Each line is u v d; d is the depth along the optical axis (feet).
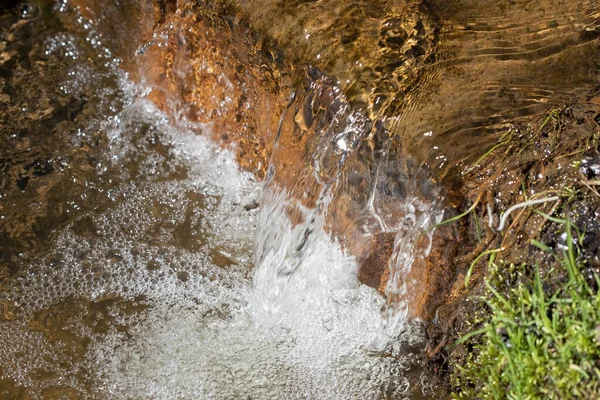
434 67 8.86
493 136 8.34
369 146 8.70
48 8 14.08
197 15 10.73
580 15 9.09
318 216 9.39
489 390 7.01
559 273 6.94
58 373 9.06
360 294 9.61
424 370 8.61
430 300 8.65
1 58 13.64
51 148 12.21
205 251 10.73
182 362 9.16
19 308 9.86
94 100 13.05
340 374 8.88
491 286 7.43
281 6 9.60
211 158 12.12
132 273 10.39
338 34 9.26
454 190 8.27
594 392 6.11
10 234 10.87
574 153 7.61
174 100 12.44
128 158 12.13
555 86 8.61
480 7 9.38
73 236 10.89
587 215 7.09
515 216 7.68
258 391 8.77
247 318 9.73
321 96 9.17
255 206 11.35
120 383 8.94
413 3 9.44
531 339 6.57
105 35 13.62
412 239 8.65
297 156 9.52
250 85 10.53
